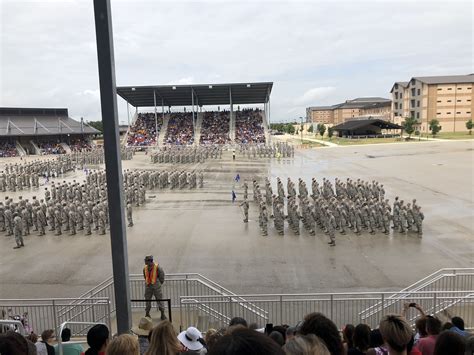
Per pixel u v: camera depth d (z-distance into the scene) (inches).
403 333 191.0
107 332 241.9
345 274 716.7
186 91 3646.7
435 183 1664.6
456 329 288.5
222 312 554.6
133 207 1373.0
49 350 294.4
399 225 999.0
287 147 3070.9
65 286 705.0
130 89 3503.9
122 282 301.7
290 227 1059.9
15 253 907.4
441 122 5137.8
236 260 809.5
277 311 579.5
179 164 2672.2
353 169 2193.7
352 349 230.4
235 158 2957.7
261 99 4163.4
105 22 277.7
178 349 192.1
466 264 759.1
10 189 1811.0
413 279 687.7
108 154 288.7
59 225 1065.5
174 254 860.6
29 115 4055.1
